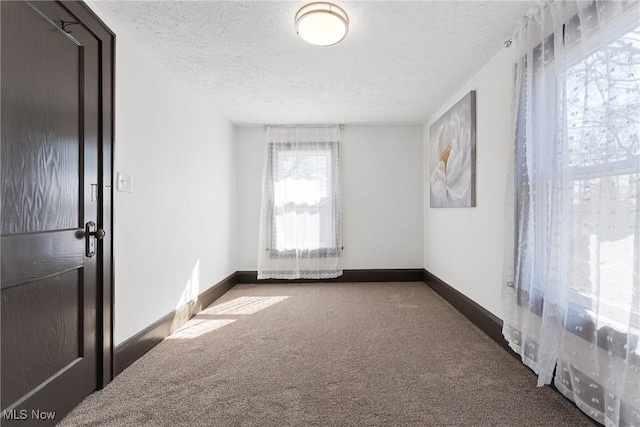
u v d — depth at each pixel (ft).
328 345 7.57
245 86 9.75
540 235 5.63
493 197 7.98
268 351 7.26
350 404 5.22
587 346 4.68
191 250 9.84
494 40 7.15
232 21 6.40
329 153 14.17
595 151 4.55
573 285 4.87
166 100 8.39
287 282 14.20
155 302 7.79
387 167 14.43
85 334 5.38
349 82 9.50
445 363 6.63
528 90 5.86
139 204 7.16
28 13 4.25
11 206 4.02
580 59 4.82
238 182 14.35
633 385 3.93
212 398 5.41
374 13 6.14
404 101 11.19
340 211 14.20
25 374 4.25
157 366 6.55
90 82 5.51
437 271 12.57
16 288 4.13
